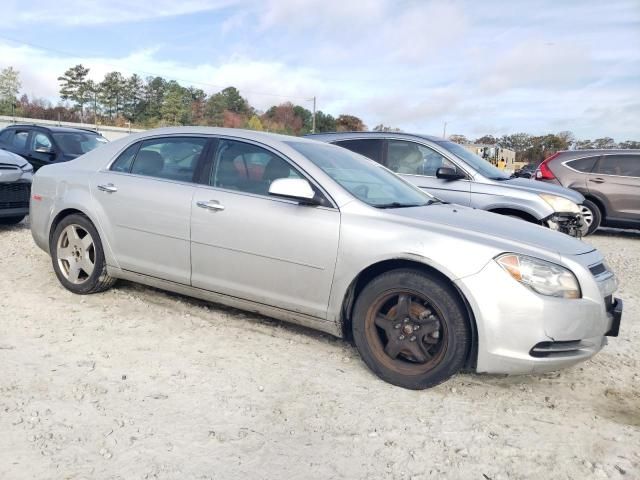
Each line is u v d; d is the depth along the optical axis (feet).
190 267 14.02
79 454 8.53
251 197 13.21
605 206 36.19
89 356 12.07
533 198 22.58
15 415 9.49
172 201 14.11
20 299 15.53
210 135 14.57
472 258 10.82
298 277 12.48
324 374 11.90
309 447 9.15
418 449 9.30
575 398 11.57
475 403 11.05
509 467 8.93
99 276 15.66
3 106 235.81
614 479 8.73
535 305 10.47
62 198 16.06
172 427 9.46
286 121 302.25
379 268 12.00
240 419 9.87
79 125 169.78
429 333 11.27
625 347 14.83
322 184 12.64
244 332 14.03
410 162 24.85
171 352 12.56
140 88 307.58
